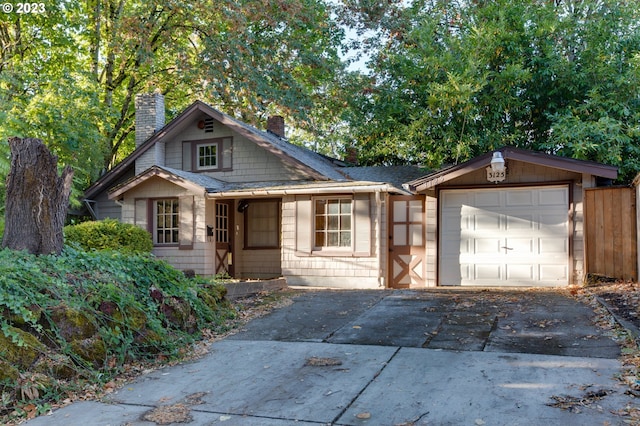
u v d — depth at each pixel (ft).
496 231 39.37
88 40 71.10
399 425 14.29
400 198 43.11
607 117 42.22
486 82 45.60
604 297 29.37
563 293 32.83
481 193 39.93
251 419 15.26
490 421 14.21
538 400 15.49
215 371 20.17
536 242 38.22
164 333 23.32
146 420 15.52
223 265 48.62
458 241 40.34
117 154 80.84
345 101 65.46
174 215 47.24
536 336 22.50
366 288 41.78
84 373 18.84
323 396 16.83
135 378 19.74
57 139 53.01
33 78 56.34
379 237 41.86
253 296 35.83
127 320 21.93
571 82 47.26
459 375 18.07
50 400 17.22
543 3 58.44
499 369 18.47
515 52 48.49
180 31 67.82
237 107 68.18
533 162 36.70
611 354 19.44
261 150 49.21
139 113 55.47
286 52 71.15
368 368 19.40
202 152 51.83
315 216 44.21
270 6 65.87
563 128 42.57
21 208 23.72
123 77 71.61
